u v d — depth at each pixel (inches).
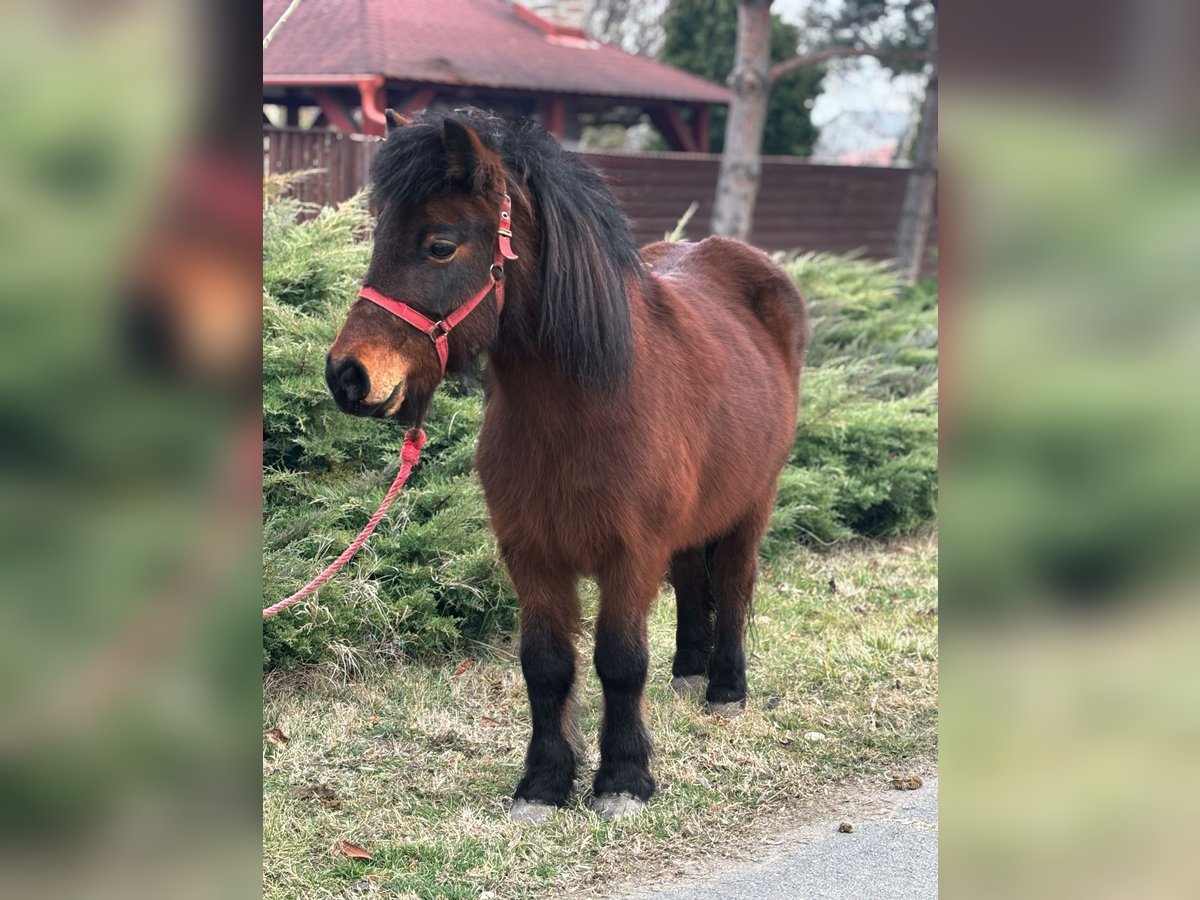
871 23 738.8
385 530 180.2
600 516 116.7
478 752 143.5
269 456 184.1
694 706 156.6
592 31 1081.4
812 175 536.4
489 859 116.3
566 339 109.3
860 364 277.7
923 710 157.4
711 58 805.2
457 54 529.3
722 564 155.9
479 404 199.2
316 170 230.4
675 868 115.7
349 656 162.9
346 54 488.1
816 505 230.1
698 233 491.2
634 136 1020.5
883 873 114.7
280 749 141.9
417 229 100.9
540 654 124.6
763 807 129.7
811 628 188.7
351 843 118.9
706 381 132.6
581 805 127.8
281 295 201.8
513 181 107.4
